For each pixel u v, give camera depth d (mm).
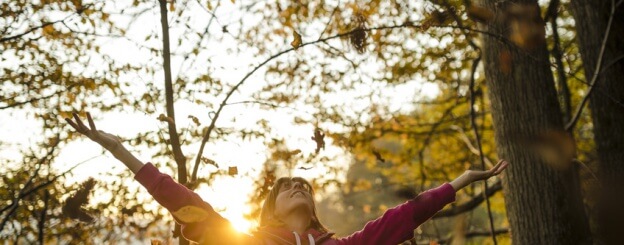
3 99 6023
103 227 6270
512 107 6191
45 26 5738
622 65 6898
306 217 3740
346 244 3611
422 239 10266
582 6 7172
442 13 5023
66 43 6000
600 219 6332
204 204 3336
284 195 3779
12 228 5965
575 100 10539
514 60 6211
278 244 3477
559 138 6055
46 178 5898
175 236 3566
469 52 8422
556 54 7352
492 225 7176
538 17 5750
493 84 6340
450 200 3762
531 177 6059
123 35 5727
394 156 11164
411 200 3779
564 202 5988
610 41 6934
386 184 11250
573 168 6211
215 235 3303
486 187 7219
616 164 6711
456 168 11219
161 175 3266
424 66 9266
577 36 7242
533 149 6070
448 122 11047
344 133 9180
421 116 11734
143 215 6230
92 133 3174
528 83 6164
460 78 10062
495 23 6129
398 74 9320
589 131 11094
